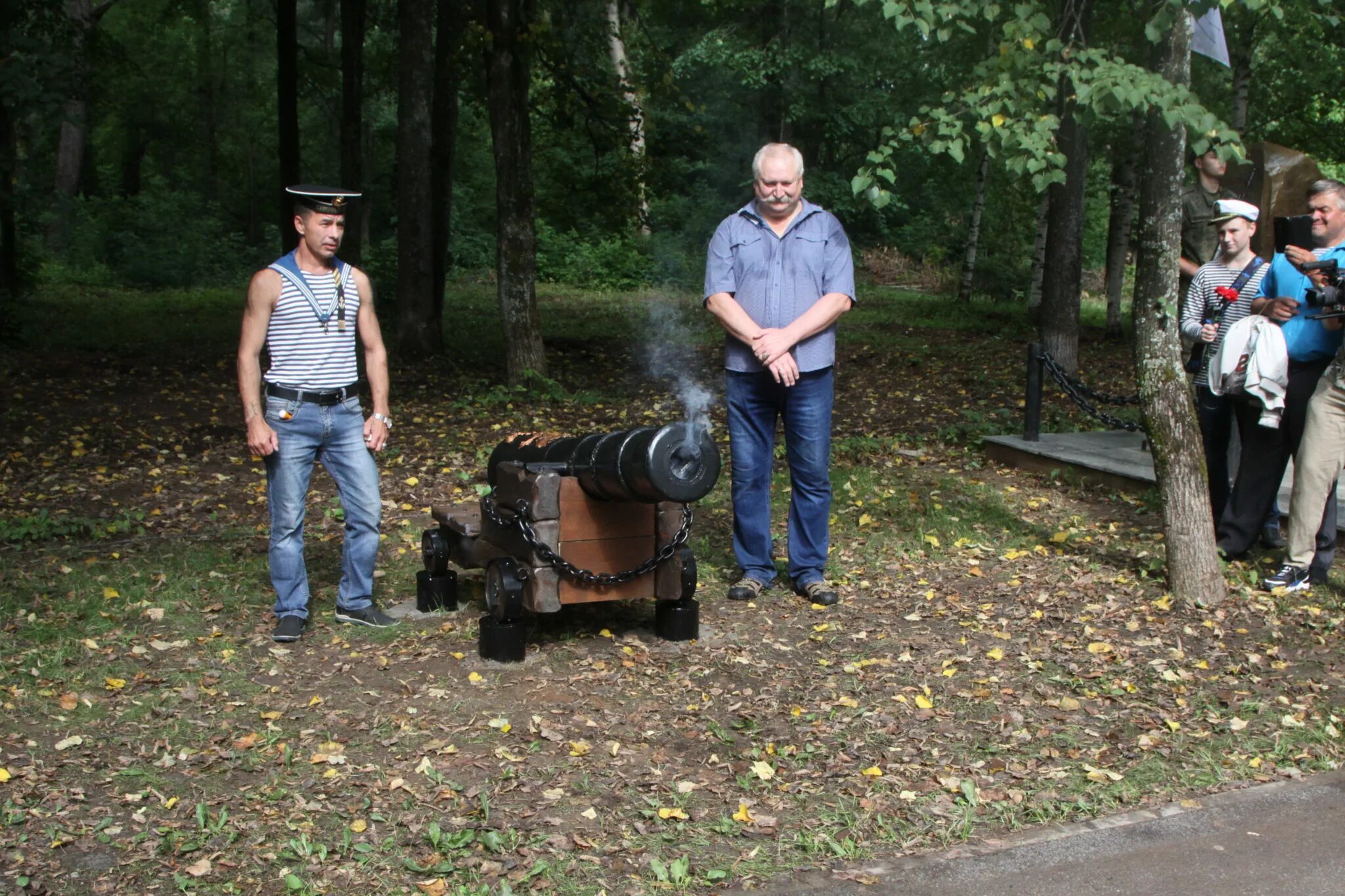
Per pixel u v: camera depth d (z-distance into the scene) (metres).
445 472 9.14
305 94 26.34
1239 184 8.26
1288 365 6.06
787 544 6.49
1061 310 14.97
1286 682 4.86
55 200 32.62
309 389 5.23
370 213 33.03
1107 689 4.76
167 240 31.94
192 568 6.36
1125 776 4.00
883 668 5.03
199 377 14.45
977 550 6.87
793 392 5.85
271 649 5.22
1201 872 3.41
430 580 5.77
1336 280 5.68
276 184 41.50
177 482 8.78
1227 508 6.52
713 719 4.48
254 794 3.82
